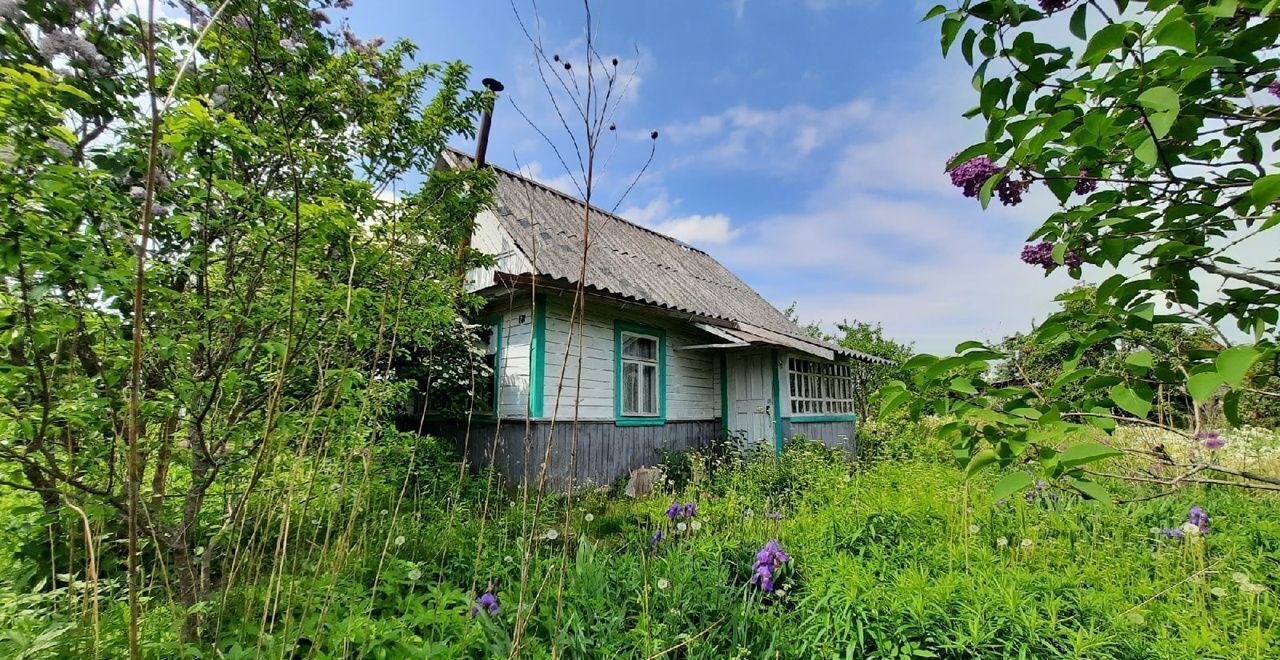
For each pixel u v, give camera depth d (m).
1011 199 1.45
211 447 2.50
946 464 6.89
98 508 2.08
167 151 2.43
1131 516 4.09
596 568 3.21
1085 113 1.11
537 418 6.98
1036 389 1.22
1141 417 1.05
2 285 1.98
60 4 2.30
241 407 2.72
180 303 2.44
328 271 2.99
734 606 2.93
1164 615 2.59
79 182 1.92
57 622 1.89
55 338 2.05
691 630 2.70
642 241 12.20
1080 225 1.34
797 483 6.38
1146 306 1.18
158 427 2.47
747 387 9.91
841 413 11.88
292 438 2.70
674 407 9.23
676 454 8.52
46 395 1.97
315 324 2.74
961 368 1.27
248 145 2.25
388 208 3.42
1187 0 1.06
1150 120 0.98
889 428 11.80
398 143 3.63
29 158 1.92
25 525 2.21
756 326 10.95
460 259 4.48
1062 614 2.65
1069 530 3.81
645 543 3.86
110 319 2.17
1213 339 1.29
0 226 1.77
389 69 3.76
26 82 1.84
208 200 2.35
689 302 9.57
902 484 5.24
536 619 2.63
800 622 2.83
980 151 1.32
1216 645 2.27
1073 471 1.08
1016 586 2.70
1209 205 1.20
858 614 2.61
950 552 3.26
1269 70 1.12
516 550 3.51
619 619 2.72
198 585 2.61
